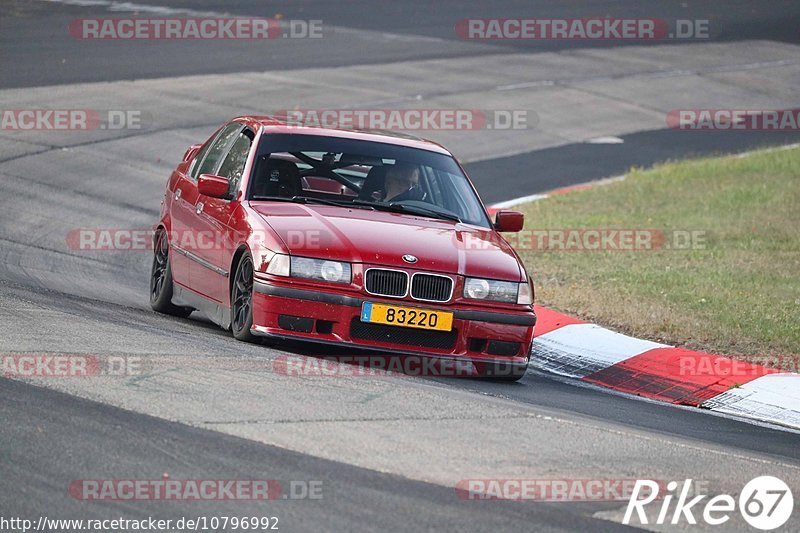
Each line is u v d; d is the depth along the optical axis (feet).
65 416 64.13
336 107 260.42
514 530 53.42
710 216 187.32
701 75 348.18
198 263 100.48
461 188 102.12
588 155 250.37
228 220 94.68
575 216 187.11
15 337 80.84
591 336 112.68
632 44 384.88
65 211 162.50
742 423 88.43
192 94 256.32
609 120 287.48
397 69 311.47
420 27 379.96
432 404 74.38
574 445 69.15
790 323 118.93
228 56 304.09
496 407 76.48
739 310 123.95
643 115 297.12
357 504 54.60
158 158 203.82
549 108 289.74
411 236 90.48
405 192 98.68
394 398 74.59
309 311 85.35
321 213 92.48
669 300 128.67
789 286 138.00
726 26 434.71
